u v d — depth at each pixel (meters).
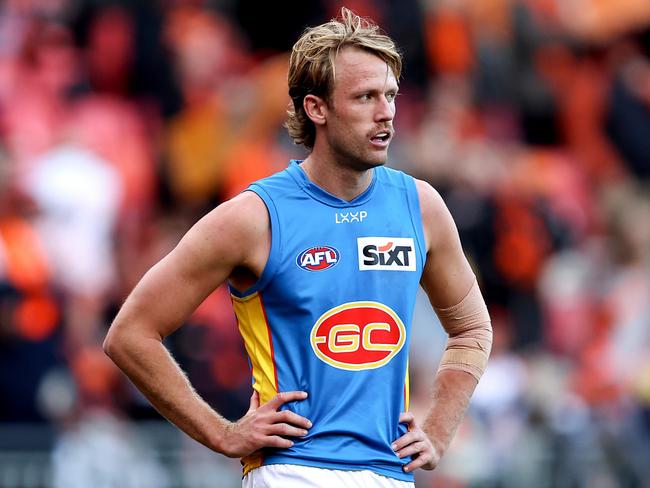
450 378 15.67
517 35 45.62
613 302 37.91
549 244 38.69
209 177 38.44
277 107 38.97
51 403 29.64
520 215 38.41
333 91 14.55
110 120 38.88
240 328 15.02
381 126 14.48
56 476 28.83
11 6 40.28
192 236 14.59
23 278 30.62
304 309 14.46
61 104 38.94
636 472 33.44
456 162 37.97
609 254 39.62
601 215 42.50
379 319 14.63
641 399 35.47
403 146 39.25
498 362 33.72
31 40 39.81
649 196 44.25
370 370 14.55
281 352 14.59
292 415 14.30
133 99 41.16
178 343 31.42
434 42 43.56
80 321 31.66
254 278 14.69
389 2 43.50
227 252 14.47
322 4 43.94
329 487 14.28
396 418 14.75
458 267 15.63
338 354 14.48
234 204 14.62
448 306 15.77
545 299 37.72
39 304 30.55
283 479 14.42
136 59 41.28
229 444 14.43
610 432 33.69
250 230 14.49
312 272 14.52
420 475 30.73
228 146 38.56
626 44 47.94
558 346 37.25
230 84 41.03
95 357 31.31
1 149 33.44
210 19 43.44
